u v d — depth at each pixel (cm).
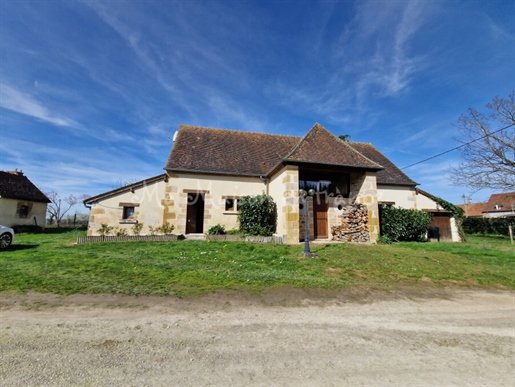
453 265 786
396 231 1290
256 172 1368
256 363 274
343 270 689
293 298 492
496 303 516
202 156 1384
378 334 360
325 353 301
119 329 344
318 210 1301
